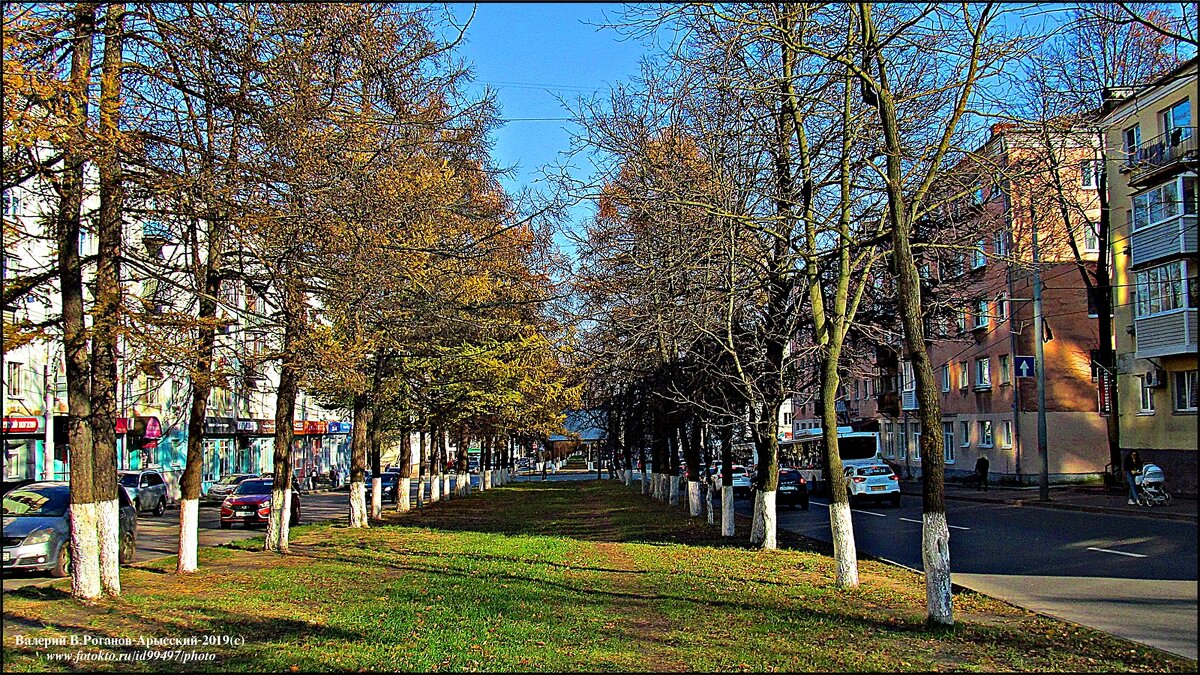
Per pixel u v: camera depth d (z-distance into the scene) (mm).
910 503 33562
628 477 56031
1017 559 16359
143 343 10961
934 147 13625
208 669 7430
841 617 10109
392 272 13430
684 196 14906
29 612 10195
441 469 43531
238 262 13023
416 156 13086
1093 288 31922
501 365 26906
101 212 11141
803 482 32938
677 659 7926
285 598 11648
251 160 10969
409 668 7500
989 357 42781
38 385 31891
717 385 19688
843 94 14859
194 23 10469
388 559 16875
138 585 12930
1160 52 23734
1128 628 9719
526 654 8125
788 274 16859
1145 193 29172
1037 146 15695
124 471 33656
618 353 18625
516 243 19016
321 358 13695
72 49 10453
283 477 18516
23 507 15688
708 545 19516
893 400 53562
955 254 15930
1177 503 26531
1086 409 39750
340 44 11375
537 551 18344
